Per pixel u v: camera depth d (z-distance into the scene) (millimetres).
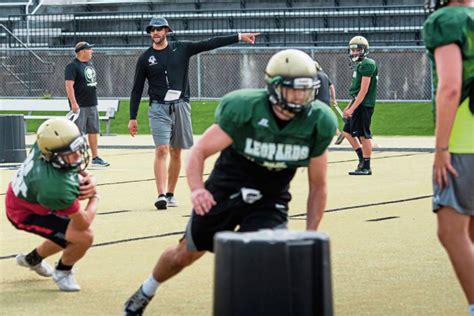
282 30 75000
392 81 66250
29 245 22562
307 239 10641
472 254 14211
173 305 16859
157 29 28891
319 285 10672
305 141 13547
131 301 15312
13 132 43656
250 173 13914
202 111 65000
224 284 10664
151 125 28969
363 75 36625
